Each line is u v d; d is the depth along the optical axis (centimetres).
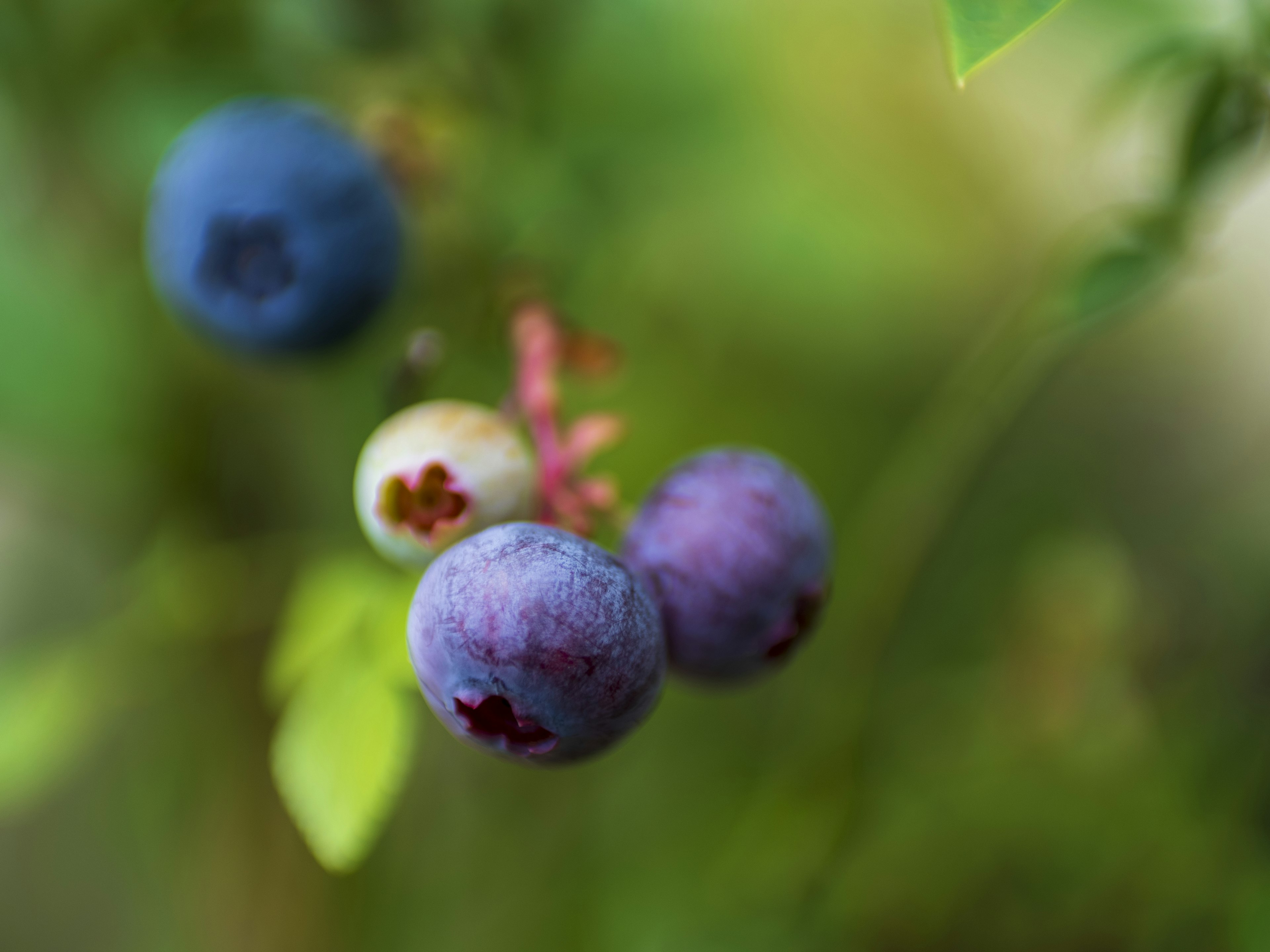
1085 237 15
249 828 18
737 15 18
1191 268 15
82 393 17
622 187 17
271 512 17
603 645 12
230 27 17
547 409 14
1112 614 18
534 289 15
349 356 16
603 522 14
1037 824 18
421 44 17
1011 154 20
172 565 17
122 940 20
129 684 17
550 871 18
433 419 13
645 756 19
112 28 17
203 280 15
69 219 17
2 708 16
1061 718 18
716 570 13
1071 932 17
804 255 18
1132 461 21
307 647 14
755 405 19
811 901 18
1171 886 17
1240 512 19
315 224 15
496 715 13
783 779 18
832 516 19
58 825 20
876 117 19
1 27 16
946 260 19
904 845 18
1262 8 14
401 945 18
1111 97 15
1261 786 17
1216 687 18
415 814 18
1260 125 14
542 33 17
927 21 19
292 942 18
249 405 17
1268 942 17
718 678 14
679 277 18
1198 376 22
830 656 18
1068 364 21
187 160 15
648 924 18
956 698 19
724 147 18
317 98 17
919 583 20
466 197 16
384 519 13
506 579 12
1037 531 20
